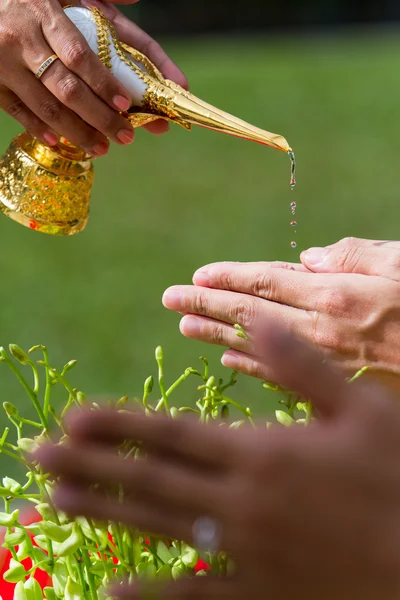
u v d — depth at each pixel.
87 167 1.33
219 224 4.74
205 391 1.18
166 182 5.60
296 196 5.21
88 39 1.28
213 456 0.88
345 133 6.55
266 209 4.98
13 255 4.14
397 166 5.70
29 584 1.14
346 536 0.81
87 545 1.12
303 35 14.16
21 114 1.31
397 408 0.86
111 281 3.85
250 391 2.60
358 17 15.05
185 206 5.09
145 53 1.43
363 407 0.85
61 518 1.13
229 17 14.59
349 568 0.81
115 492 1.03
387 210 4.92
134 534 1.12
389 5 15.02
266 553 0.82
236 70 8.99
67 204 1.32
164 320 3.37
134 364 2.97
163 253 4.25
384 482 0.81
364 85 7.92
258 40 13.64
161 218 4.86
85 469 0.92
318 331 1.27
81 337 3.23
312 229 4.68
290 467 0.82
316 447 0.83
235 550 0.84
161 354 1.16
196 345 3.10
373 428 0.84
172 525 0.88
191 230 4.64
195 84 8.31
